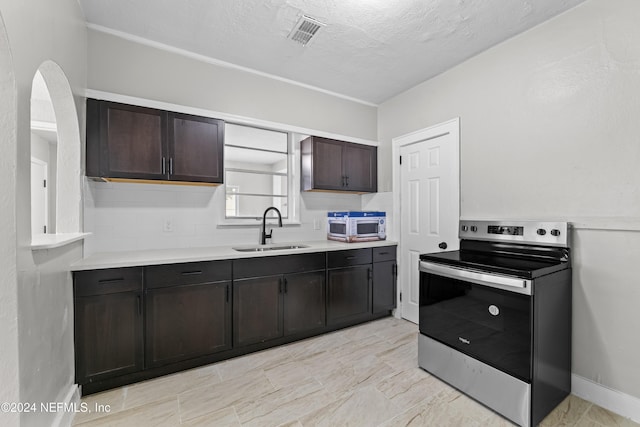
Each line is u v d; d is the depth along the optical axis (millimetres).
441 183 2793
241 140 2980
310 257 2639
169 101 2441
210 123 2459
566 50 1939
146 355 1949
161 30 2229
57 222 1883
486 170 2414
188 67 2521
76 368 1747
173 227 2555
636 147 1659
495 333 1719
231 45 2418
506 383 1649
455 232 2637
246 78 2789
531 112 2125
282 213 3225
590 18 1828
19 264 1108
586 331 1834
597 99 1805
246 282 2320
